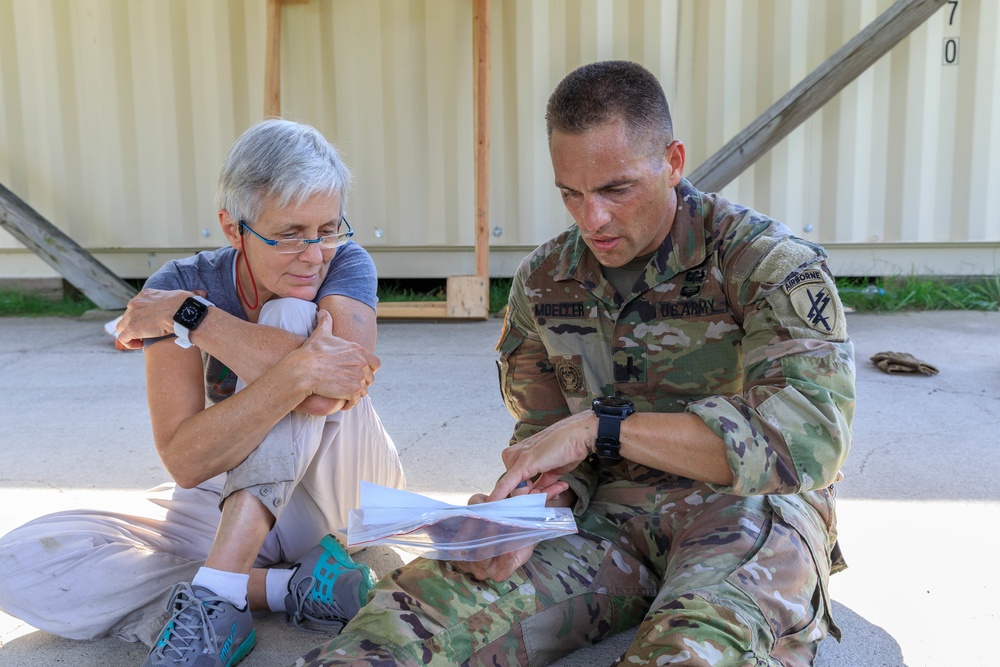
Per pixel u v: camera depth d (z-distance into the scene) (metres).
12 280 6.49
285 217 1.86
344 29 5.94
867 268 5.92
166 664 1.65
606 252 1.69
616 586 1.72
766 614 1.46
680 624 1.39
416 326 5.62
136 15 6.04
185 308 1.89
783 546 1.57
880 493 2.71
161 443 1.88
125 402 4.00
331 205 1.90
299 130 1.89
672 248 1.74
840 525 2.47
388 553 2.37
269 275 1.94
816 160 5.77
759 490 1.54
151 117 6.14
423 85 5.94
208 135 6.12
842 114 5.71
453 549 1.49
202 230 6.23
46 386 4.31
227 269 2.03
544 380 1.96
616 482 1.87
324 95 6.03
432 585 1.59
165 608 1.89
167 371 1.92
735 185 5.82
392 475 2.20
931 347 4.67
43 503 2.76
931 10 5.07
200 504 2.10
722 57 5.70
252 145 1.85
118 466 3.12
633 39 5.74
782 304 1.62
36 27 6.11
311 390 1.79
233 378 2.07
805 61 5.64
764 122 5.31
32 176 6.27
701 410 1.57
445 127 5.96
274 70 5.77
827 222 5.82
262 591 1.98
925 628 1.92
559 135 1.60
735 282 1.69
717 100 5.74
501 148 5.95
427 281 6.53
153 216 6.25
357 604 1.90
